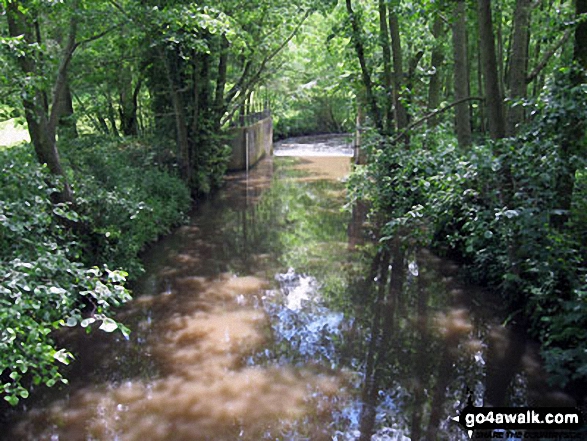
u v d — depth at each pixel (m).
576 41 6.09
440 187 6.80
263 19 16.61
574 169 5.94
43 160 8.00
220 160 18.64
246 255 11.44
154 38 11.32
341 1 14.91
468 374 6.57
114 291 4.54
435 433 5.45
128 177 12.43
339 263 10.94
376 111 13.36
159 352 7.15
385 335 7.67
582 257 6.20
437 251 10.68
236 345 7.36
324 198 17.61
